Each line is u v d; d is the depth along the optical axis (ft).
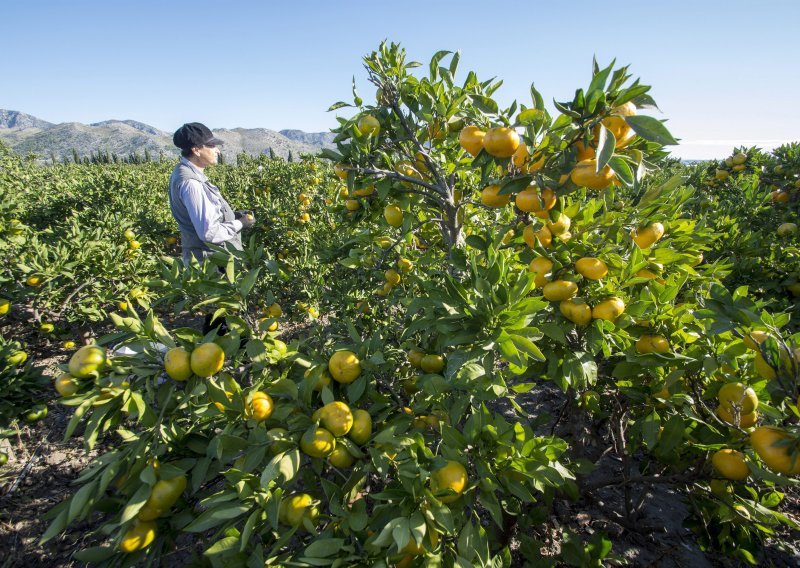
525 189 6.99
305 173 38.96
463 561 5.27
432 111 8.99
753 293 14.51
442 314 6.73
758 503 6.98
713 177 30.12
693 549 10.16
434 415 8.02
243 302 7.67
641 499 10.23
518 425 5.69
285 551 7.81
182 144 15.28
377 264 11.59
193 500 6.59
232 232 16.63
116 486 6.40
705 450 6.82
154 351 6.33
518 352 5.70
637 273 7.76
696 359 6.41
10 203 18.52
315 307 17.74
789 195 20.93
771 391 5.35
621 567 9.62
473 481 5.78
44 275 16.99
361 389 6.85
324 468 7.44
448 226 10.70
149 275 22.07
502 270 6.34
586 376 6.91
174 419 6.47
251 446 5.90
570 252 7.28
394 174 8.97
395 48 9.22
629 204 9.71
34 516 11.60
